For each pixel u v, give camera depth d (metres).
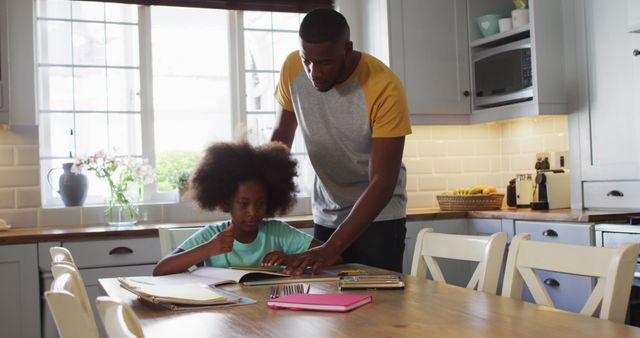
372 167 2.01
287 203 2.08
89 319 0.85
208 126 4.03
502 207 4.06
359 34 4.16
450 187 4.24
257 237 2.02
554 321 1.16
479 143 4.32
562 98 3.54
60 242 3.09
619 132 3.24
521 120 4.16
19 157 3.55
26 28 3.55
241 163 1.97
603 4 3.30
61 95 3.75
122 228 3.29
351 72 2.03
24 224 3.54
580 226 3.00
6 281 3.01
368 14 4.06
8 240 3.00
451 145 4.25
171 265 1.88
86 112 3.79
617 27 3.23
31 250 3.04
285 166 2.05
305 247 2.01
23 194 3.55
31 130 3.57
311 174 4.14
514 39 3.83
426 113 3.90
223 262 2.01
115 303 0.78
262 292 1.58
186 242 2.02
